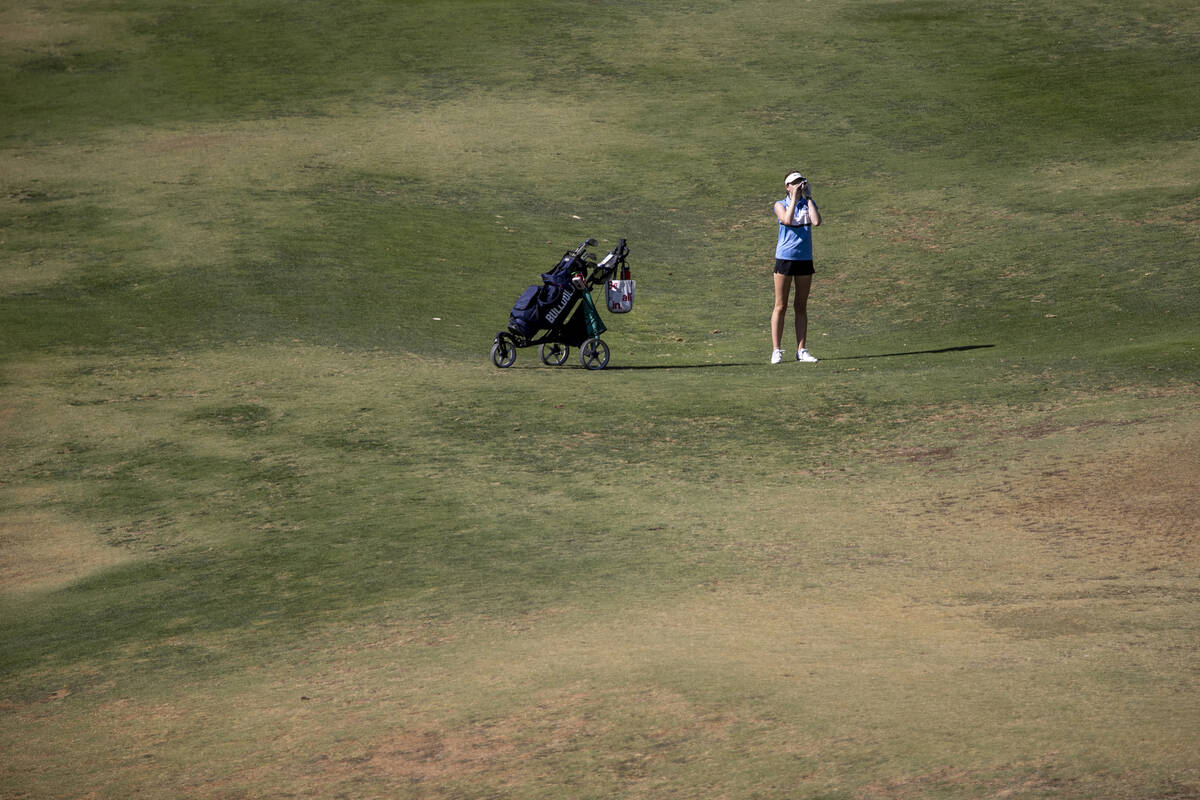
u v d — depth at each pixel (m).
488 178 82.31
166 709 19.12
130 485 34.03
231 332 52.62
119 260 64.44
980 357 45.72
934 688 16.62
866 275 63.91
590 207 77.44
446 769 15.49
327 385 43.78
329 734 17.11
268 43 115.00
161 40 116.12
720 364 48.06
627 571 24.17
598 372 46.25
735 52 110.56
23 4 126.88
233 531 29.52
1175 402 34.72
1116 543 23.84
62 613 25.09
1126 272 58.38
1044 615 19.86
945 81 101.00
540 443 35.44
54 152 87.56
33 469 35.91
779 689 17.08
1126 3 118.06
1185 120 87.88
